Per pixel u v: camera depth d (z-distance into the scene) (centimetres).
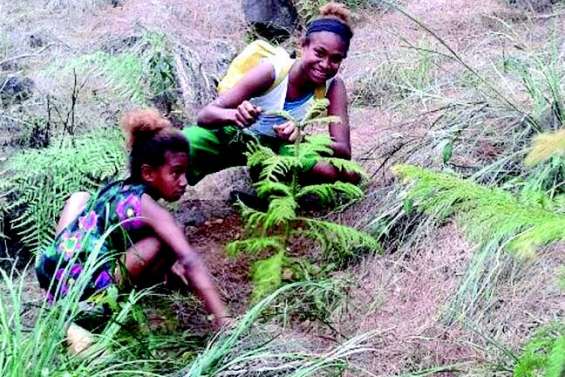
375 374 250
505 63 370
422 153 343
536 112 330
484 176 317
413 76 434
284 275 297
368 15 529
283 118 330
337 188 304
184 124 415
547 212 179
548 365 177
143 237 277
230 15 514
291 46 512
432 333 264
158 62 419
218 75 451
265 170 298
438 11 513
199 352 253
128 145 286
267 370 238
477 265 268
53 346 222
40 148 372
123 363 227
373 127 405
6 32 466
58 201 323
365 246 313
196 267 271
